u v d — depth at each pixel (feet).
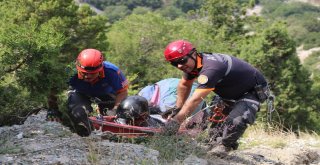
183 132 18.12
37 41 22.44
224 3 135.03
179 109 20.06
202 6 139.33
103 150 16.26
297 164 21.88
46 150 15.96
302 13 617.62
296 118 100.73
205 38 126.00
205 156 17.95
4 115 23.52
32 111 24.40
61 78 23.29
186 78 19.84
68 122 23.93
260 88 19.34
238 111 18.98
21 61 22.90
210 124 20.40
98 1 488.44
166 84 25.18
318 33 482.69
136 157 15.98
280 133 30.19
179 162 16.29
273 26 109.19
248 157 20.40
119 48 107.55
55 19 61.16
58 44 23.39
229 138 19.07
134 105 19.38
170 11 485.56
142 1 512.63
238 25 134.92
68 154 15.74
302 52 447.01
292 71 107.55
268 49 109.19
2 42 22.29
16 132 18.25
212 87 18.15
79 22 68.23
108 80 20.39
